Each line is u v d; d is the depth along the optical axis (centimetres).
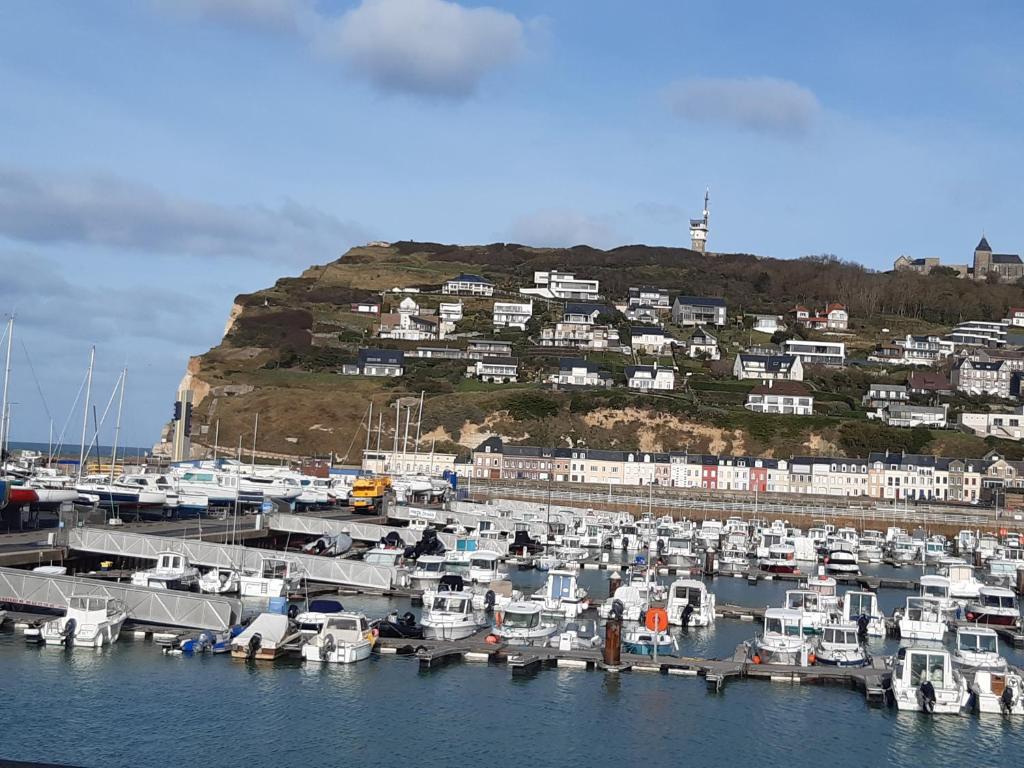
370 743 5097
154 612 6706
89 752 4816
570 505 16875
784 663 6525
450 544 10862
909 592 10300
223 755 4875
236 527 10231
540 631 6844
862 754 5150
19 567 7481
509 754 5041
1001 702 5750
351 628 6481
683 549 11581
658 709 5700
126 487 11112
